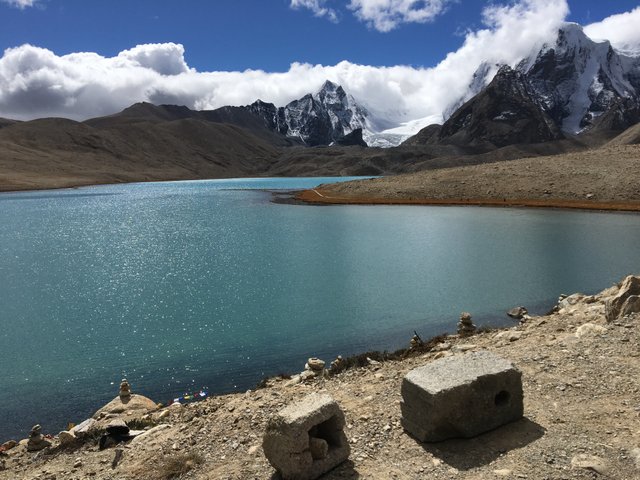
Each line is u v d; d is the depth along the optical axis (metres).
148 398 13.74
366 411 8.99
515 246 37.56
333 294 25.27
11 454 10.72
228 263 34.25
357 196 85.00
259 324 20.69
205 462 8.03
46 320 21.94
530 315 20.50
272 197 102.62
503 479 6.40
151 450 8.95
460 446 7.31
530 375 9.62
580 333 11.71
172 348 18.22
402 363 12.39
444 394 7.29
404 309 22.30
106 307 23.81
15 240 47.91
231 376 15.70
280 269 31.84
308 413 6.91
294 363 16.56
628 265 29.52
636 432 7.21
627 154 73.56
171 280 29.36
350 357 15.62
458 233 45.25
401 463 7.06
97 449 9.77
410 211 65.75
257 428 9.01
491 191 72.00
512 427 7.70
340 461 7.17
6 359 17.48
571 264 30.41
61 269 33.41
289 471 6.73
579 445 7.03
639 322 11.52
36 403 14.27
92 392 14.88
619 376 9.03
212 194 119.25
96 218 68.44
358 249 38.72
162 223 60.78
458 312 21.56
